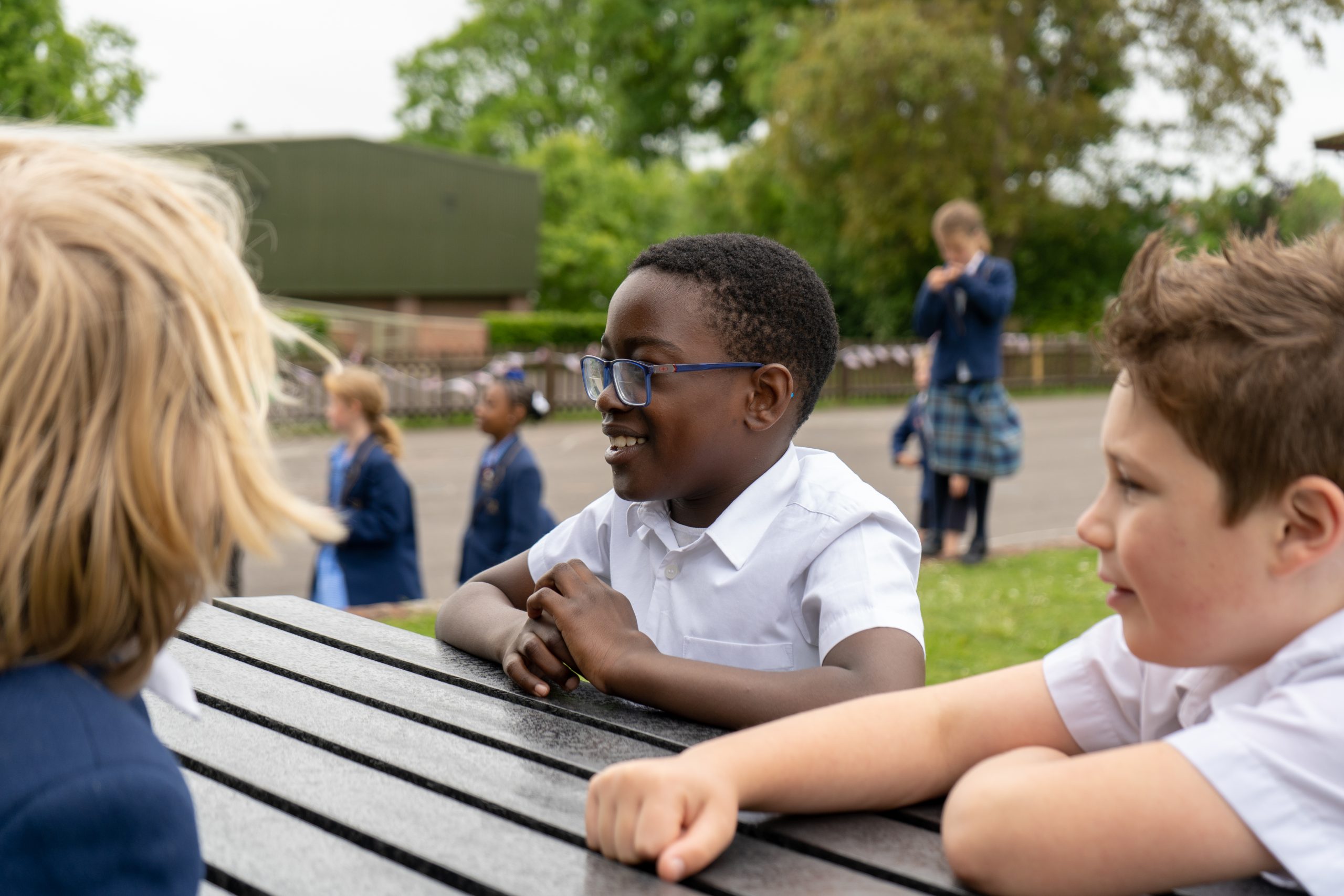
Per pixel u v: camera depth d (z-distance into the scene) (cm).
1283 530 82
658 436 160
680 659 133
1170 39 2284
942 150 2311
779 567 158
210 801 105
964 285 616
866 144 2284
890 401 2181
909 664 139
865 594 147
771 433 165
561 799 104
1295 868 80
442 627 167
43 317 63
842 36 2277
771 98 2475
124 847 63
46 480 64
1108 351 89
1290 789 81
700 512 167
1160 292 85
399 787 107
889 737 102
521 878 88
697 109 3416
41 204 66
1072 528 896
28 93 1844
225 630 170
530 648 141
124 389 65
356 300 2661
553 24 4612
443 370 1855
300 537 72
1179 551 84
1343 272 84
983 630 488
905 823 103
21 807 62
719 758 95
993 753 104
